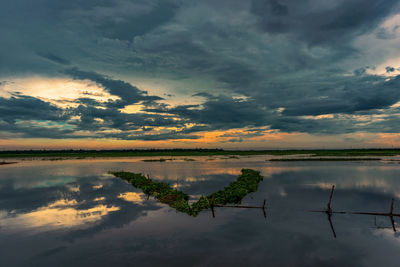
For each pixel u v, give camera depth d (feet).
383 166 169.27
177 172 145.89
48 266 32.78
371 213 56.24
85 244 39.60
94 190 89.15
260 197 74.79
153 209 61.16
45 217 54.60
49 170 165.78
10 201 71.20
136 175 119.03
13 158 363.97
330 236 42.83
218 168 170.19
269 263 33.22
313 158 269.23
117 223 50.08
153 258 34.71
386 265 32.86
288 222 50.49
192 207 59.72
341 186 91.71
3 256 35.68
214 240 40.98
